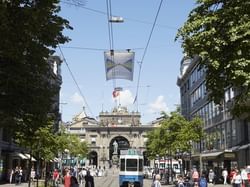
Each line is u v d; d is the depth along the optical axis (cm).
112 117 15100
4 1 1209
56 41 1464
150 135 9019
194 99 7875
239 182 3338
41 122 1558
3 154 5172
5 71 1364
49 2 1367
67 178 2505
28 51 1393
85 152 10106
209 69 1281
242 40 1173
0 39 1247
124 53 2462
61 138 4378
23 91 1429
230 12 1217
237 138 5022
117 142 15338
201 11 1304
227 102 4934
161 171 7150
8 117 1420
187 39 1287
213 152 6047
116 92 5003
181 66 9731
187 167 8100
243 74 1161
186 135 5272
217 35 1228
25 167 6206
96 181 7012
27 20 1290
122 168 4656
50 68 1583
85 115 16038
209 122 6544
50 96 1533
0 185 4659
